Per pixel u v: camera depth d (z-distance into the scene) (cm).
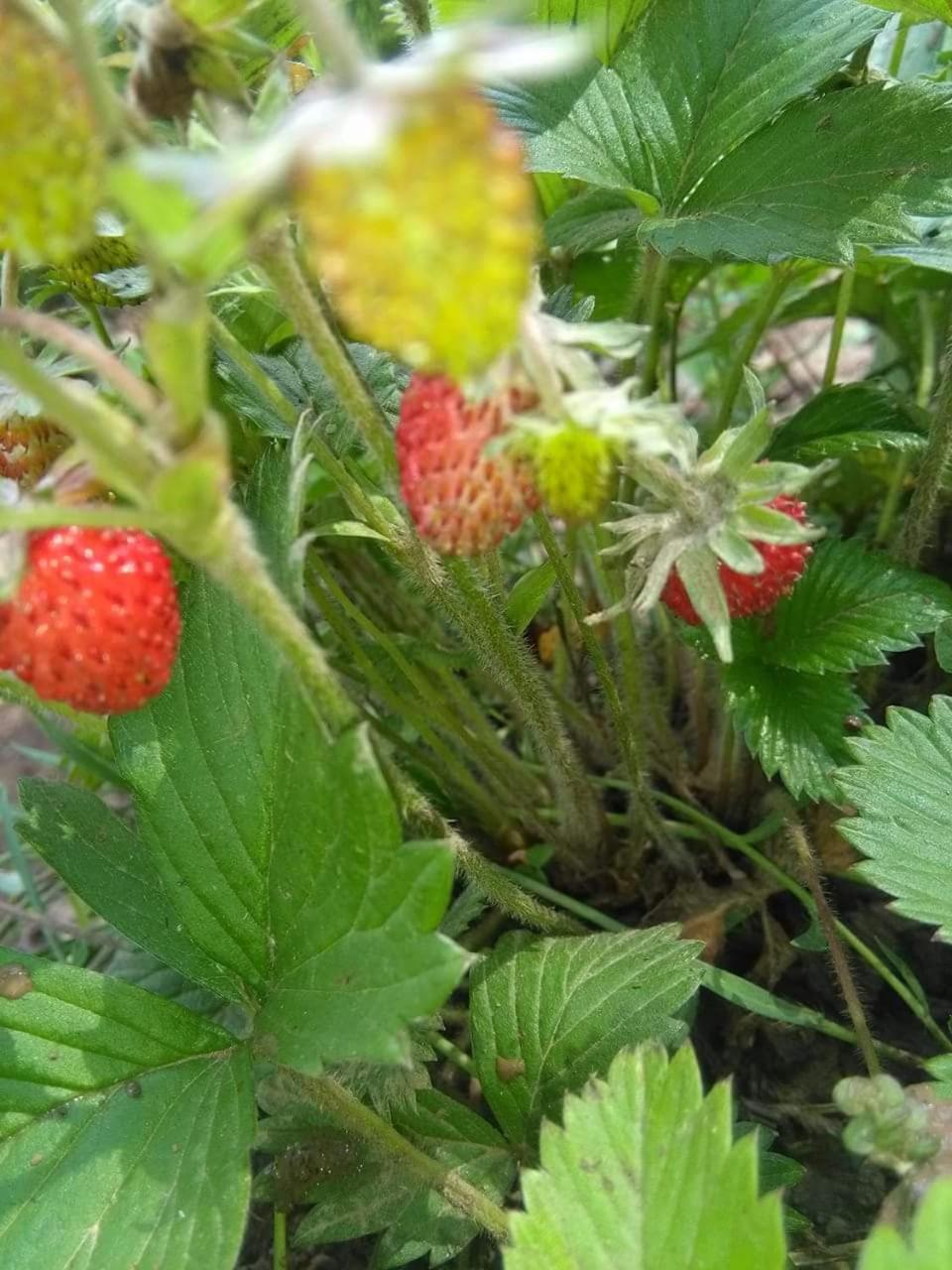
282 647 10
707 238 15
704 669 19
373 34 18
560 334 9
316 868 11
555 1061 14
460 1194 13
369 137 6
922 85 15
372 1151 14
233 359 14
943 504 19
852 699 16
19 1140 12
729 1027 17
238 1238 11
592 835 18
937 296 22
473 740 18
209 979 13
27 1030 12
